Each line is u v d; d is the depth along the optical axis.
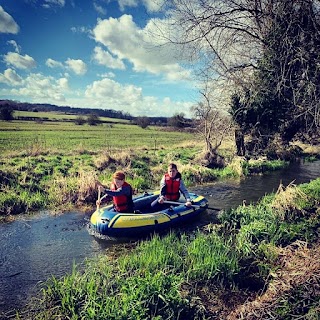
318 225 7.55
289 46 7.55
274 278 5.61
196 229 8.28
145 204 9.36
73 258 6.76
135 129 57.53
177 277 5.30
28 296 5.39
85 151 18.64
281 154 19.41
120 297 4.84
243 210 8.73
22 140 29.70
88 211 9.91
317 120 7.93
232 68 10.42
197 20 9.04
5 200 9.80
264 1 8.12
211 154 17.28
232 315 4.78
